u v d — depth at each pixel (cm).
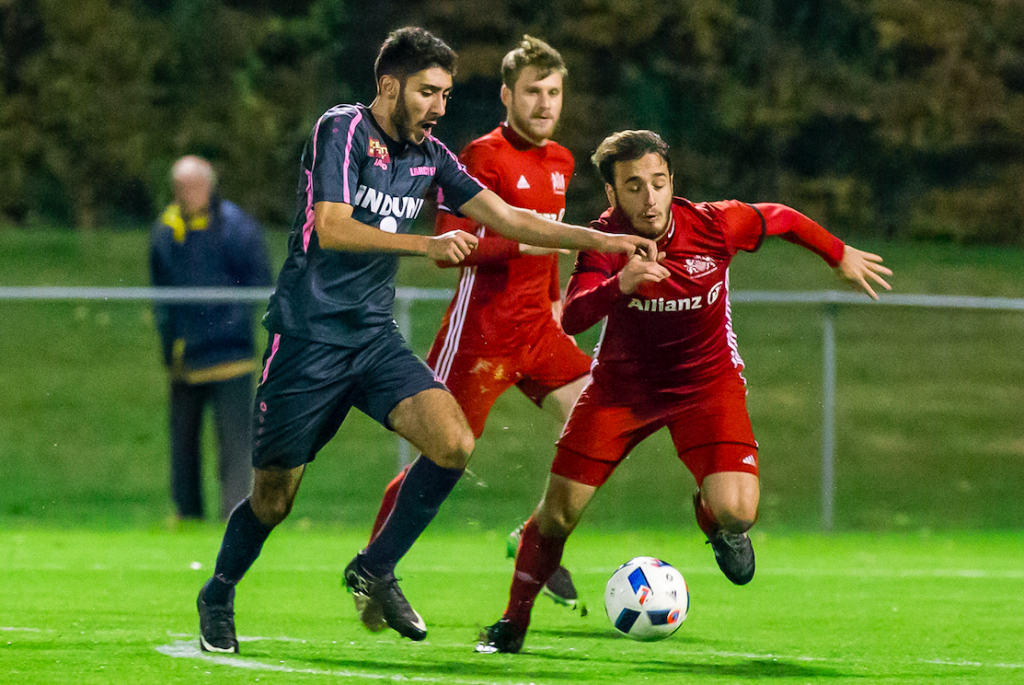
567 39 6194
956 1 6581
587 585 1880
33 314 5019
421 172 1226
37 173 6438
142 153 6397
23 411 4162
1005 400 4497
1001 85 6612
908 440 4050
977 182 6588
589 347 3106
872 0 6519
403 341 1220
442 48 1196
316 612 1578
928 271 5938
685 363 1331
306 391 1173
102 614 1527
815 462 3781
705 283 1324
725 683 1127
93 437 3956
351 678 1103
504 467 3247
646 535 2634
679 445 1354
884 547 2473
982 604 1706
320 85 6412
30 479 3503
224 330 2580
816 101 6419
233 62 6475
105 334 4894
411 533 1203
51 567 1983
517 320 1644
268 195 6350
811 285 5419
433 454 1174
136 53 6419
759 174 6438
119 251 6028
